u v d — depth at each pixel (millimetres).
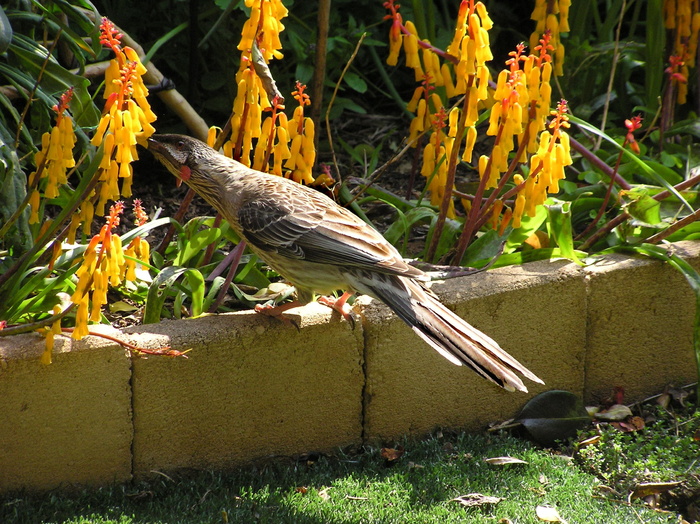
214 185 8273
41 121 10242
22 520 7473
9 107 9719
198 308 8773
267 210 7977
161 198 11938
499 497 7992
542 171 8578
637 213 9273
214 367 8102
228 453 8422
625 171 10812
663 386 9930
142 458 8125
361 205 11914
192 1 12125
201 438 8273
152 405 8000
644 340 9688
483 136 13688
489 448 8844
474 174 12797
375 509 7793
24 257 7984
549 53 10375
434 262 9664
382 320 8570
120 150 7340
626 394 9805
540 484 8266
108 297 9438
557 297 9133
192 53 12430
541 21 10484
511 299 8938
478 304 8812
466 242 9273
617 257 9547
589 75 12977
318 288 8164
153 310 8477
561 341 9305
